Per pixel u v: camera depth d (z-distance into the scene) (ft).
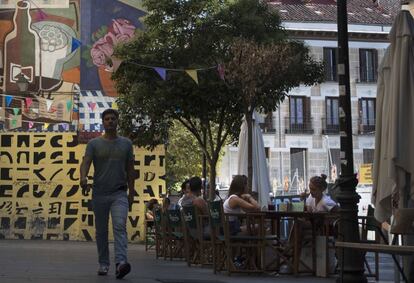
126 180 28.37
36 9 80.43
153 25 62.54
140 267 36.24
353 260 27.07
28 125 78.13
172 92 57.31
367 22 157.79
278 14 62.44
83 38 80.23
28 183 72.95
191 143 120.57
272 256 33.37
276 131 152.56
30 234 72.08
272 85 55.36
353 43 157.48
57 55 79.97
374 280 33.30
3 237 71.77
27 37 80.02
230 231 32.83
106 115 27.73
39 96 79.05
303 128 153.69
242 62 51.39
